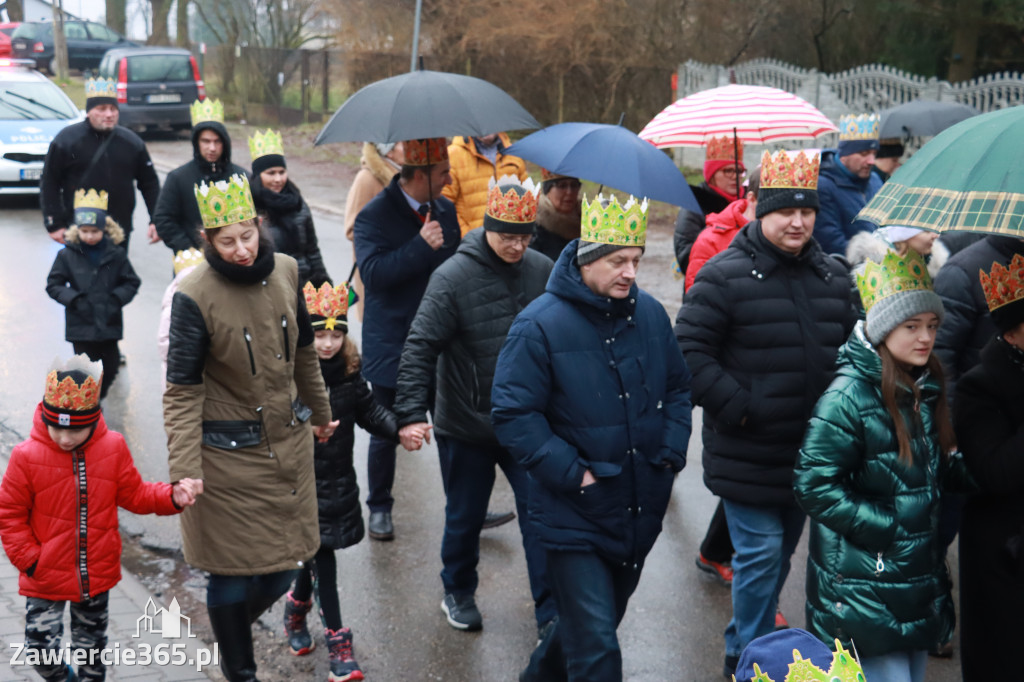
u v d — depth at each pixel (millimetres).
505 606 5023
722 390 4125
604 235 3580
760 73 17812
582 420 3658
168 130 22453
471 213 6676
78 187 8844
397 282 5332
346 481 4418
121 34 38969
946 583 3512
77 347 7141
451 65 19781
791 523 4395
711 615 4961
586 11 17625
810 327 4188
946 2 15617
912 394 3389
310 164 19828
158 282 11305
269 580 4055
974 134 2877
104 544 3859
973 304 4441
